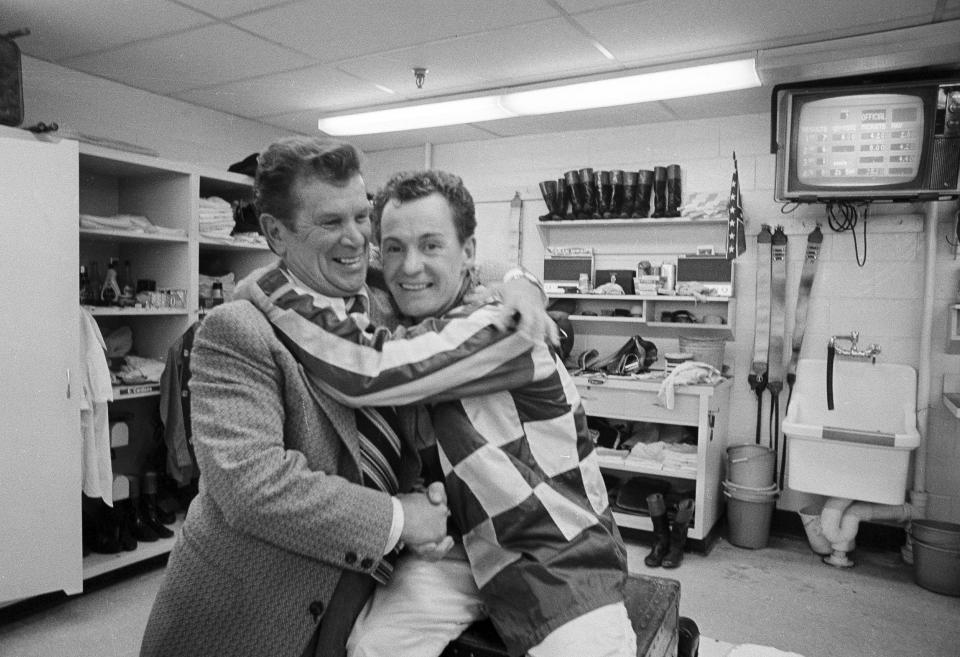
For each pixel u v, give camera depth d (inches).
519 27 114.9
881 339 152.9
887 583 135.9
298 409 38.8
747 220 163.3
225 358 38.0
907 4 103.7
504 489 39.3
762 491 151.6
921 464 145.3
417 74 139.2
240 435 36.3
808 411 157.4
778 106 137.0
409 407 41.6
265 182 39.8
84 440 118.9
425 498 39.7
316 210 39.4
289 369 38.6
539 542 39.4
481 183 195.5
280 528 35.6
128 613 116.6
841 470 138.6
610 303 179.0
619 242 178.4
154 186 145.6
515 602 38.9
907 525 146.7
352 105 167.5
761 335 161.2
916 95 127.1
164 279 144.8
